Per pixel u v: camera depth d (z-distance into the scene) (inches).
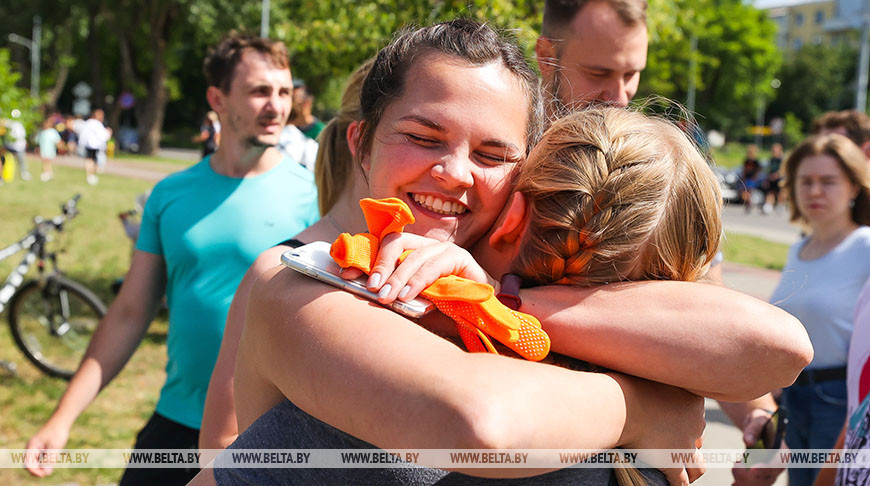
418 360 33.9
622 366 39.2
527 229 42.8
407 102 44.1
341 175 74.2
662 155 41.4
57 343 227.0
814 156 123.2
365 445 38.7
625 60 81.7
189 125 2097.7
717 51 2102.6
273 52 109.2
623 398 38.4
